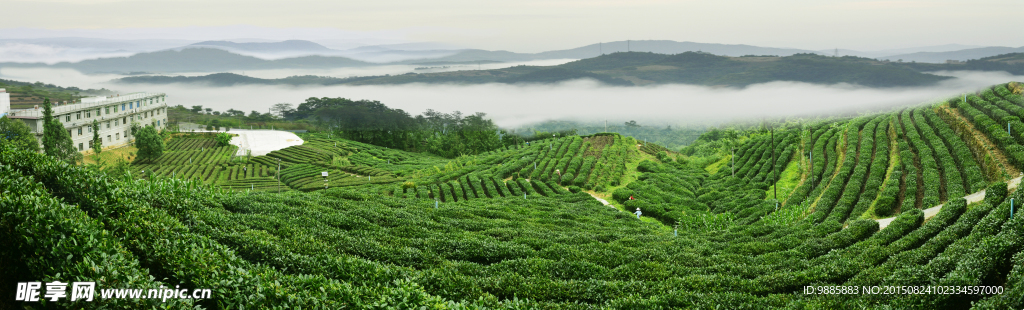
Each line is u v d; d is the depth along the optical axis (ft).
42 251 51.26
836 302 67.72
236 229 85.46
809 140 280.51
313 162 407.03
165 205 84.74
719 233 134.82
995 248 74.43
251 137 506.89
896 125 251.60
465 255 94.53
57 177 76.13
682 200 220.23
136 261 54.03
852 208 162.91
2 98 350.02
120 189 79.15
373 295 57.16
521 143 604.08
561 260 88.02
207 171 359.87
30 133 296.51
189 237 67.92
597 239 117.39
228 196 110.63
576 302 69.67
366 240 90.68
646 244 111.24
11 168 72.84
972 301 65.21
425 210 138.72
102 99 419.95
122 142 429.79
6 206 53.88
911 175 173.78
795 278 79.82
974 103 230.89
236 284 54.44
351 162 422.41
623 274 85.25
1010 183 132.05
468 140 565.12
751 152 299.17
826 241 105.19
